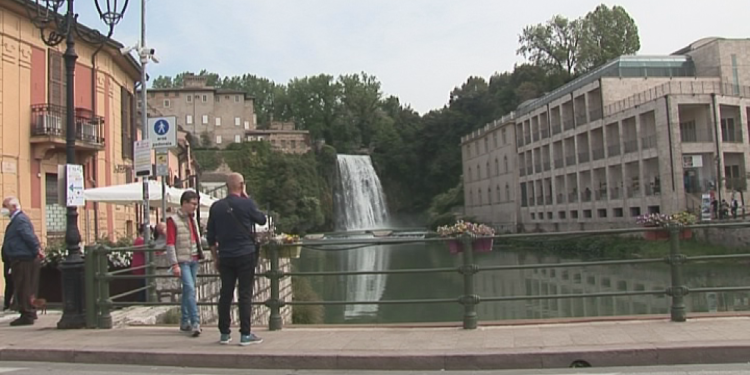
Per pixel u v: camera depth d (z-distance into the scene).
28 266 10.53
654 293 8.68
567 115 61.28
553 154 63.38
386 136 127.81
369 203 114.31
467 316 8.73
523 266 8.70
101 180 23.83
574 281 30.95
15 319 11.05
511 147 74.69
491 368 7.10
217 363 7.59
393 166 123.06
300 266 45.00
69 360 8.02
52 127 20.08
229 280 8.16
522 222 73.12
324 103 138.12
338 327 9.26
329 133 135.12
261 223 8.40
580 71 96.81
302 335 8.70
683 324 8.29
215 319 14.88
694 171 44.41
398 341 8.03
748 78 54.56
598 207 54.94
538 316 23.17
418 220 118.31
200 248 9.40
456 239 8.86
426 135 120.81
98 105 23.77
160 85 149.00
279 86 149.25
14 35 19.12
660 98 44.59
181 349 7.90
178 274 9.02
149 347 8.09
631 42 95.88
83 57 22.81
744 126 44.56
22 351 8.17
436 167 115.38
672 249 8.62
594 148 55.97
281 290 20.52
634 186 50.25
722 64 54.53
